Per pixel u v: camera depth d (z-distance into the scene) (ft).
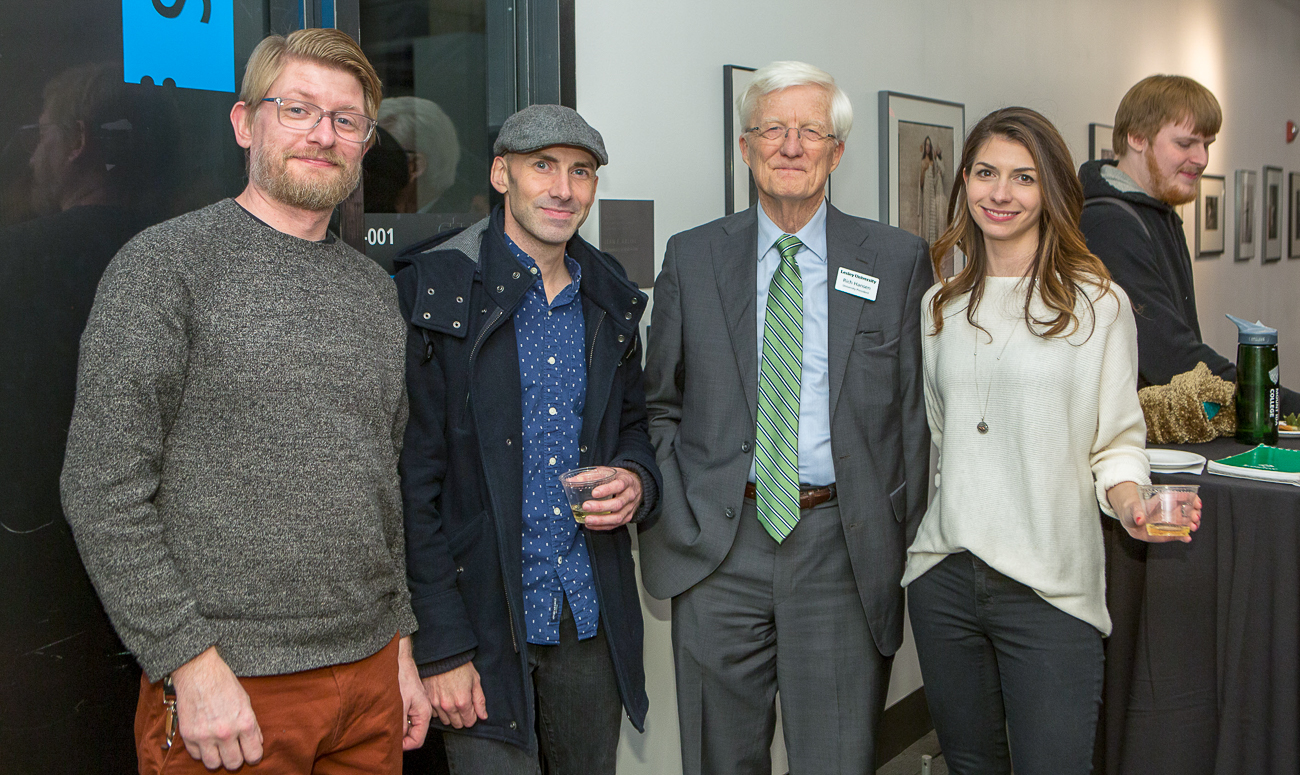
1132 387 6.08
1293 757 6.29
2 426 4.95
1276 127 23.08
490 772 5.94
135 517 4.07
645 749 8.40
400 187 7.27
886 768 10.23
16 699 5.08
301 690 4.58
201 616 4.24
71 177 5.16
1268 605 6.30
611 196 7.99
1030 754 6.03
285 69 4.67
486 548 5.84
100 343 4.09
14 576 5.04
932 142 11.56
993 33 12.78
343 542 4.62
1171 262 9.29
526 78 7.64
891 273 6.70
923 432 6.86
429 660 5.55
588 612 6.12
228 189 5.97
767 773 7.13
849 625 6.67
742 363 6.65
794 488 6.45
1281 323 23.76
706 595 6.79
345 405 4.70
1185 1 18.26
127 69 5.38
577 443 6.16
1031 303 6.02
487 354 5.88
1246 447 7.56
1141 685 6.89
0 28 4.82
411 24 7.21
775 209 6.74
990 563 5.99
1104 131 15.52
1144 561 6.81
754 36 9.23
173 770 4.28
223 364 4.37
